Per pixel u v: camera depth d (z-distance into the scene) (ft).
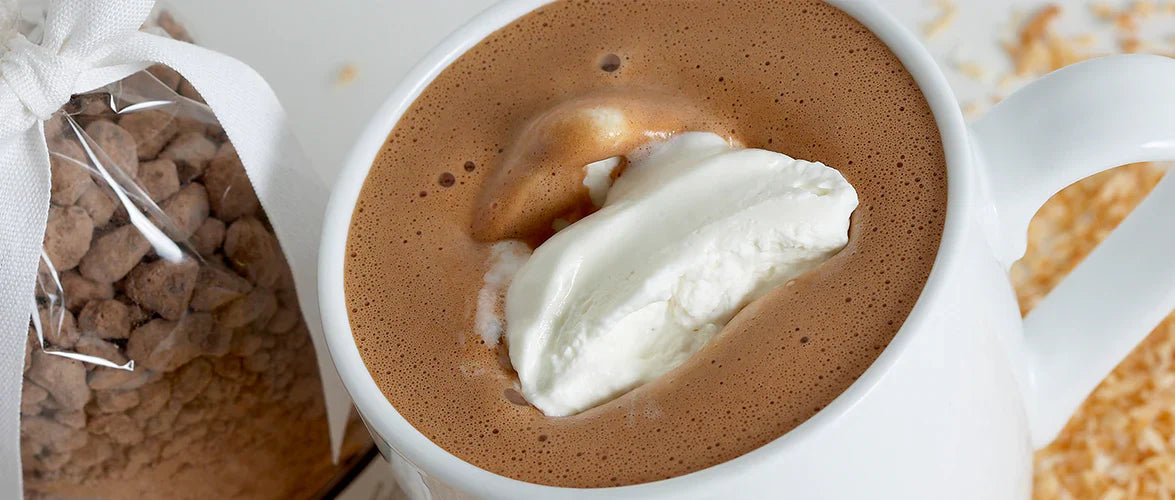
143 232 0.97
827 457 0.78
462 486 0.80
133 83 0.99
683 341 0.84
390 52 1.27
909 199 0.84
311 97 1.25
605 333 0.82
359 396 0.83
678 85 0.91
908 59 0.88
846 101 0.88
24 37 0.96
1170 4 1.29
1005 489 0.89
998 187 0.85
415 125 0.92
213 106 0.96
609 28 0.94
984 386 0.84
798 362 0.81
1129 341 0.94
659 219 0.84
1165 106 0.84
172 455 1.01
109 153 0.97
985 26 1.30
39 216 0.93
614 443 0.80
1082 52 1.27
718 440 0.79
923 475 0.82
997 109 0.87
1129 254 0.95
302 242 1.01
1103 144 0.83
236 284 0.99
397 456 0.84
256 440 1.04
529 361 0.83
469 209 0.90
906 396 0.79
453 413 0.83
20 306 0.93
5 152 0.94
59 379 0.96
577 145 0.87
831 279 0.83
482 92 0.93
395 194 0.90
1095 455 1.13
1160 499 1.11
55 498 1.02
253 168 0.97
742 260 0.83
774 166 0.84
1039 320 0.96
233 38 1.28
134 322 0.97
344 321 0.86
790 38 0.91
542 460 0.81
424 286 0.87
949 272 0.80
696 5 0.94
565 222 0.89
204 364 0.99
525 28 0.95
